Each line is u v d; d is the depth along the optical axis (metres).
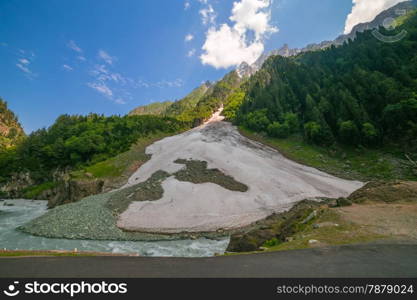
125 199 28.98
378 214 11.82
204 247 17.47
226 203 26.53
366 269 5.68
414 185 15.68
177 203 26.61
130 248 17.08
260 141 64.56
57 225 21.72
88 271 6.03
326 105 58.16
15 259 7.23
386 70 59.09
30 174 63.91
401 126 43.38
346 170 41.50
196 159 44.25
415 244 7.57
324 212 13.04
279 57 138.62
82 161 63.75
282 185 32.06
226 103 134.50
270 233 14.08
